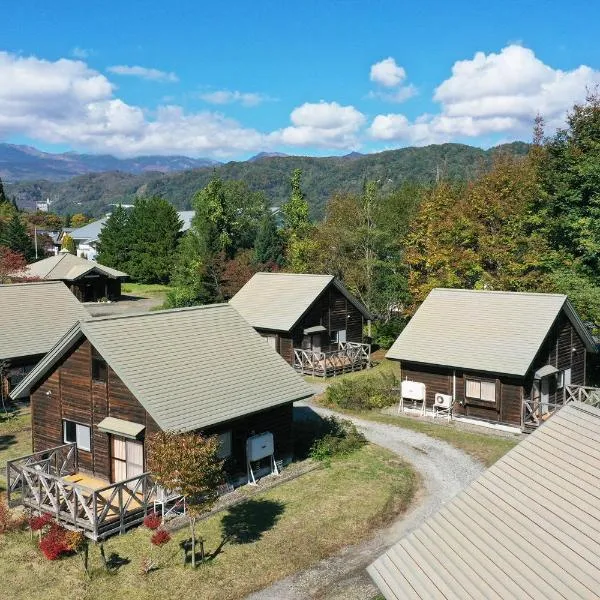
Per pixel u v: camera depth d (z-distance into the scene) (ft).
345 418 100.83
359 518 64.03
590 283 116.37
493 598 32.83
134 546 58.03
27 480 64.54
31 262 292.40
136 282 297.53
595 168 116.16
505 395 94.43
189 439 53.57
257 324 132.57
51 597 49.96
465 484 73.31
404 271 168.25
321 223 187.73
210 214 243.60
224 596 50.37
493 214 141.49
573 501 36.11
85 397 71.72
